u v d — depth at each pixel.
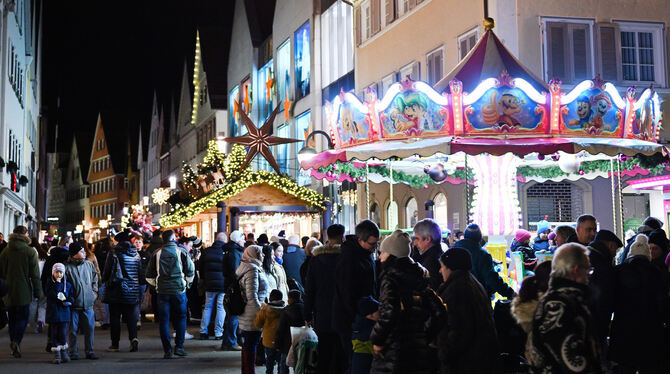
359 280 8.53
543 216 22.95
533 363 5.76
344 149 14.23
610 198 22.91
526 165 18.61
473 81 14.24
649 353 8.56
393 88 13.84
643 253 8.78
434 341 7.20
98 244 22.61
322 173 17.34
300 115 43.09
